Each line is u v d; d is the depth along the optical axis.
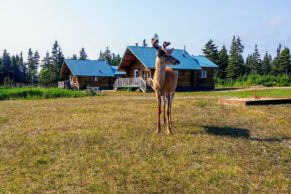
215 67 45.12
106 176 5.76
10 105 17.75
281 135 8.96
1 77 80.69
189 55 45.03
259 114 12.20
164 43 9.08
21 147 7.65
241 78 59.72
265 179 5.68
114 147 7.56
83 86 52.66
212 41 78.50
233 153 7.15
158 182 5.51
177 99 20.50
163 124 10.28
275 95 24.31
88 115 12.68
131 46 41.38
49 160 6.64
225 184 5.47
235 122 10.70
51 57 77.69
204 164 6.43
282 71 81.62
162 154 7.01
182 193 5.13
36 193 5.10
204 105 15.35
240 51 95.19
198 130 9.40
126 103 17.70
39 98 25.42
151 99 21.64
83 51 106.62
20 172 6.00
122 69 44.84
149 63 38.78
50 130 9.62
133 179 5.62
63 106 16.56
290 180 5.66
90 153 7.07
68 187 5.32
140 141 8.05
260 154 7.14
